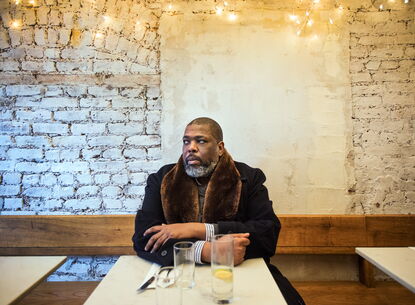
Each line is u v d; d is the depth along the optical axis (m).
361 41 2.15
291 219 1.98
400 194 2.12
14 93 2.16
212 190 1.49
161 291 0.84
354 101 2.15
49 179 2.16
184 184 1.53
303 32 2.17
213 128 1.55
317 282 2.03
